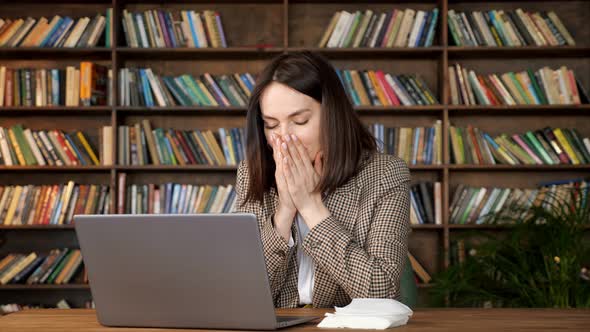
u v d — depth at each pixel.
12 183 4.14
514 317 1.26
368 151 1.74
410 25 3.97
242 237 1.07
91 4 4.20
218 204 3.94
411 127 4.13
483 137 3.97
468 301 3.39
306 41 4.17
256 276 1.09
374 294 1.38
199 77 4.00
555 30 3.95
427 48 3.92
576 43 4.13
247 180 1.83
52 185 4.05
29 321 1.26
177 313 1.15
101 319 1.20
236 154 3.95
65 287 3.87
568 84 3.94
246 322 1.12
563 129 3.99
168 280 1.13
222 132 3.96
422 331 1.08
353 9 4.18
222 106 3.94
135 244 1.13
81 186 3.95
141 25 3.97
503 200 3.93
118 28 4.00
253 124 1.70
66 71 3.97
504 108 3.90
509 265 3.28
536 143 3.96
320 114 1.62
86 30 3.98
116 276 1.16
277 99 1.59
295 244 1.55
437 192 3.94
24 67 4.14
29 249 4.13
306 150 1.49
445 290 3.28
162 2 4.16
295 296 1.65
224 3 4.19
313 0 4.12
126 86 3.96
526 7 4.14
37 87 3.96
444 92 3.92
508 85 3.96
